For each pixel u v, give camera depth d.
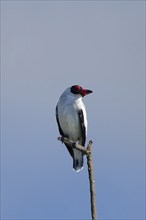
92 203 8.05
